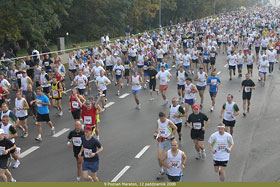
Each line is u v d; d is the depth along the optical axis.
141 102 19.34
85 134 9.20
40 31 38.12
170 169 8.99
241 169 11.05
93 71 20.70
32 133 14.84
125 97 20.55
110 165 11.51
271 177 10.50
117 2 54.03
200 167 11.17
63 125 15.77
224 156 9.86
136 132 14.67
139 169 11.18
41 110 13.78
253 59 24.47
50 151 12.88
